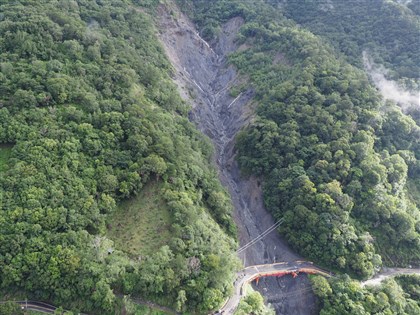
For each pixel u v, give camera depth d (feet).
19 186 258.37
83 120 311.88
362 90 418.10
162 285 257.55
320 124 388.37
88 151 295.48
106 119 317.42
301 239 339.36
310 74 435.12
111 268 249.14
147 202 301.84
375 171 350.84
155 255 263.08
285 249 351.05
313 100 414.41
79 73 345.92
